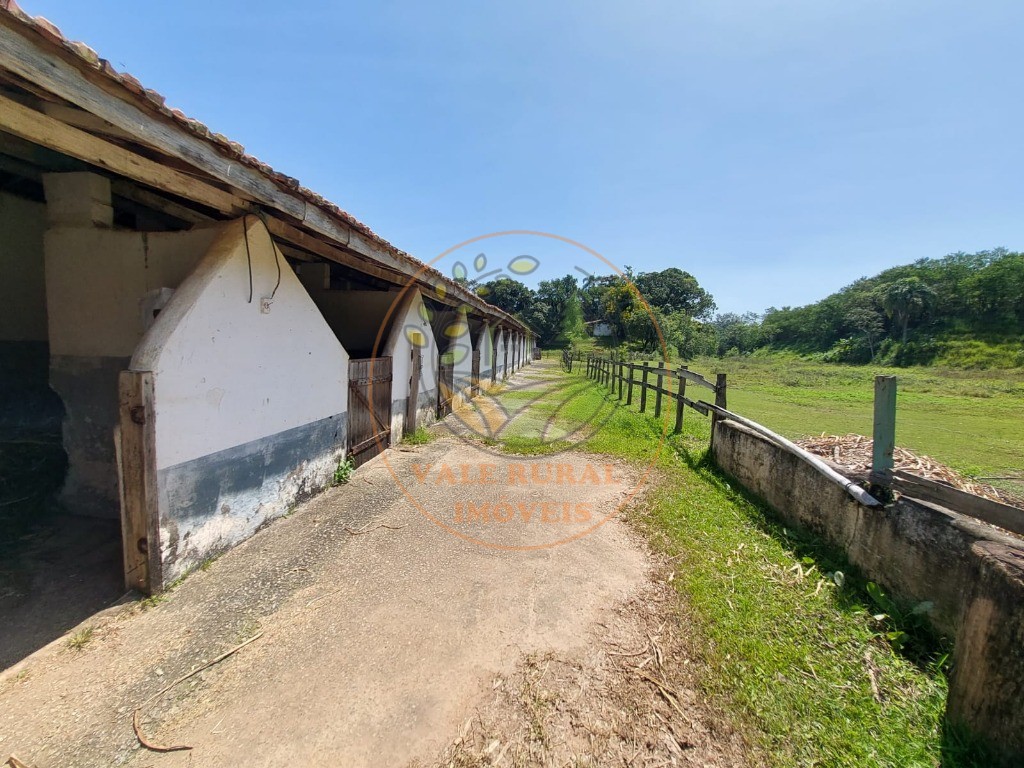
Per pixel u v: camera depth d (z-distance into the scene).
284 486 3.28
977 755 1.38
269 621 2.10
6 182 3.13
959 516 1.97
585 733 1.55
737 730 1.56
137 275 2.78
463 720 1.60
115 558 2.49
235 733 1.51
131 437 2.10
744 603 2.28
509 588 2.47
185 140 1.92
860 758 1.44
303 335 3.44
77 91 1.48
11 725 1.49
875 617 2.12
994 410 11.36
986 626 1.41
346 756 1.44
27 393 3.41
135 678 1.71
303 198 2.80
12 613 2.02
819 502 2.89
